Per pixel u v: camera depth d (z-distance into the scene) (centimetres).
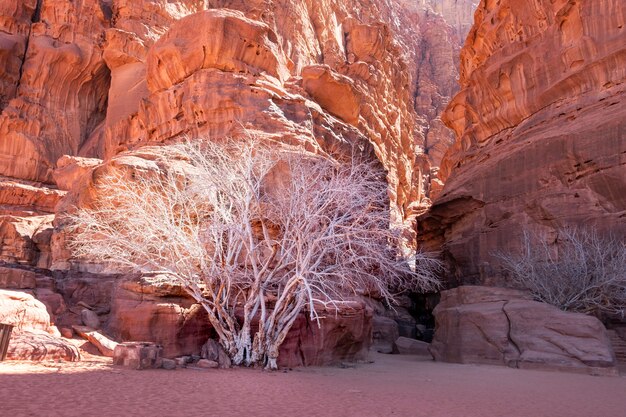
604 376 1310
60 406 600
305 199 1262
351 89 2923
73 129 3991
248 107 2203
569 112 2203
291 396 802
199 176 1377
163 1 4175
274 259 1468
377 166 2881
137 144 2583
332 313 1434
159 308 1245
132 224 1310
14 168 3616
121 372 949
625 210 1872
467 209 2709
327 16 6091
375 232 1312
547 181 2197
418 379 1151
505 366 1516
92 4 4088
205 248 1319
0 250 2716
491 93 2711
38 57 3897
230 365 1193
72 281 1545
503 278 2286
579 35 2191
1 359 949
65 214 1822
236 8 5016
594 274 1747
